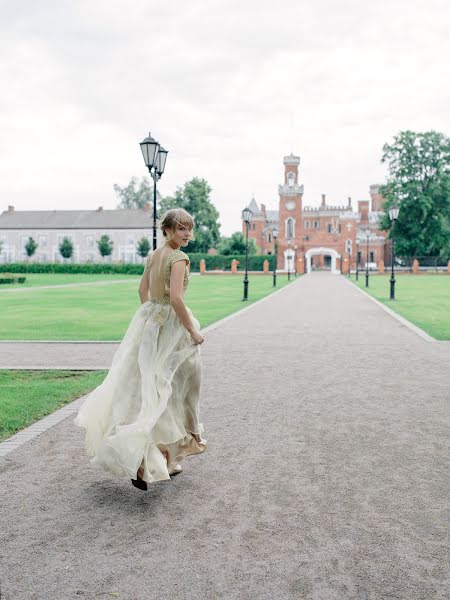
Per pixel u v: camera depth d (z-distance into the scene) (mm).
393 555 2998
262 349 10617
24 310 19109
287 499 3742
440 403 6445
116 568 2867
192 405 4055
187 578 2773
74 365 8875
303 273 78312
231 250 77625
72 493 3855
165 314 3906
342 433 5273
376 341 11758
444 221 66062
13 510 3570
